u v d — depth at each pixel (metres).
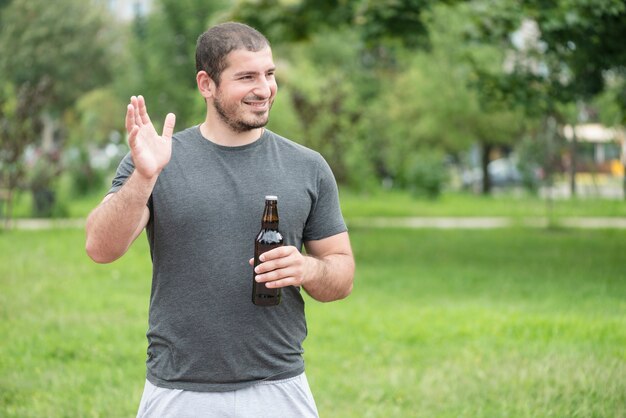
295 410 3.42
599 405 6.23
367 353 8.12
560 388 6.64
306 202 3.43
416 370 7.41
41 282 11.98
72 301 10.70
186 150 3.40
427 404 6.46
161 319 3.37
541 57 16.12
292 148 3.50
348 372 7.43
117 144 37.25
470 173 45.66
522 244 17.59
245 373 3.35
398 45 17.53
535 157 30.05
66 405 6.39
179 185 3.34
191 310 3.32
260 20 16.66
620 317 9.53
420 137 38.53
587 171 30.47
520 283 12.26
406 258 15.34
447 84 35.44
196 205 3.32
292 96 21.14
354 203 28.91
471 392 6.68
